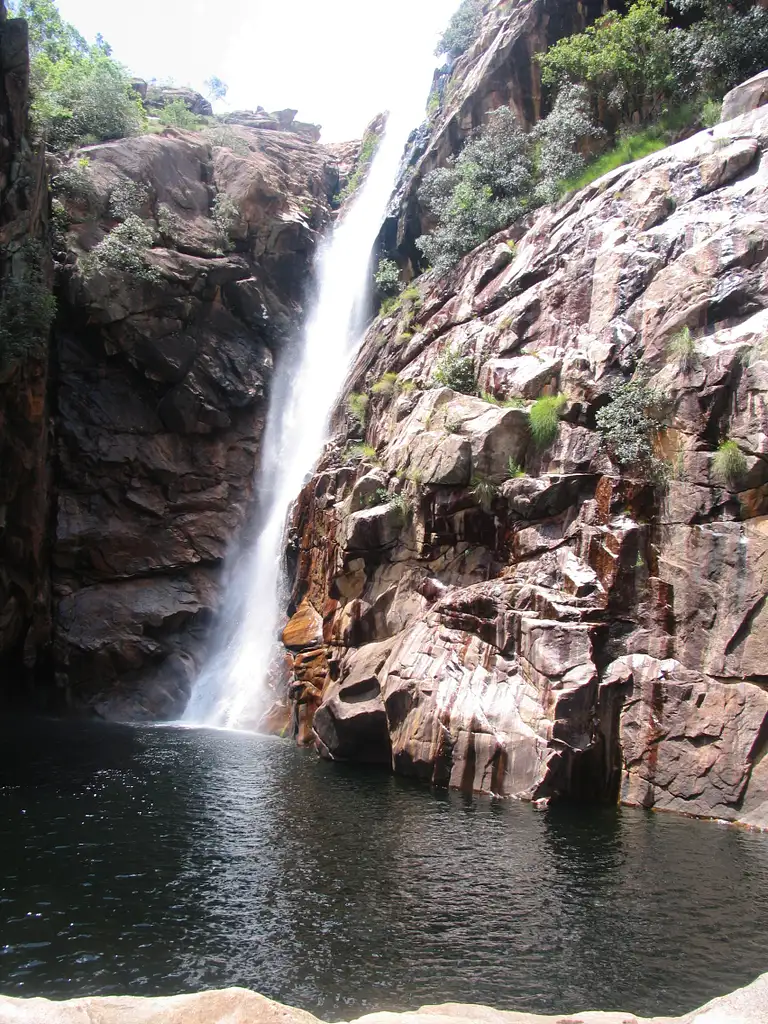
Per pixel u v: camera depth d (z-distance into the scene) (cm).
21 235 2295
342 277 3612
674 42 2325
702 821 1327
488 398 2030
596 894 962
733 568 1451
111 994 705
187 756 1828
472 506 1816
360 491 2067
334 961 780
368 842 1170
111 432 2784
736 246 1681
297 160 4394
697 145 1927
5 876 1009
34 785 1512
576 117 2431
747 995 582
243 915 893
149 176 3178
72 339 2777
